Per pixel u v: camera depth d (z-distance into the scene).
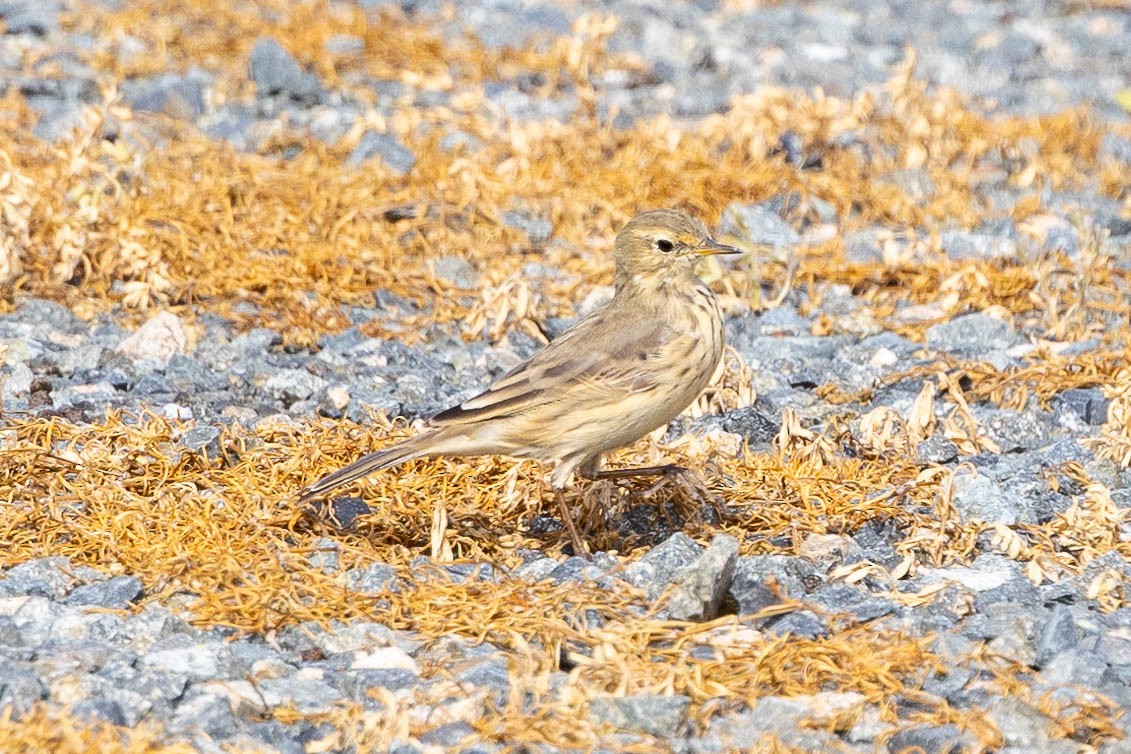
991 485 11.80
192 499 11.16
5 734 8.17
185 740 8.36
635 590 10.09
